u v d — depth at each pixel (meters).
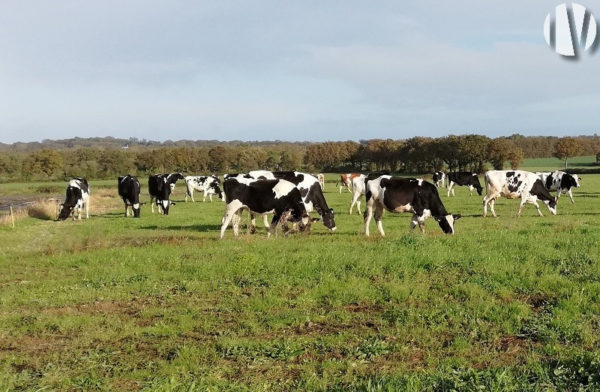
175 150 111.06
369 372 5.79
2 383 5.70
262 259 11.45
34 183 87.94
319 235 17.44
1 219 26.94
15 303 9.33
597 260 10.18
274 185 16.78
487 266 10.05
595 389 4.83
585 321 7.14
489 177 24.38
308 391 5.34
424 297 8.60
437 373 5.35
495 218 24.05
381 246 12.50
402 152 109.38
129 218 27.61
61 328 7.70
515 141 147.25
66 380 5.84
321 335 7.14
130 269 11.69
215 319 7.97
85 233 21.03
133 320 8.09
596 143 142.88
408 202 16.59
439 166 106.06
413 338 6.82
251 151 115.31
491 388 4.89
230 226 22.64
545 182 33.47
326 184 67.62
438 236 14.21
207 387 5.36
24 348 7.02
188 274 10.86
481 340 6.73
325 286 9.30
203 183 41.16
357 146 121.00
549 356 6.08
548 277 9.19
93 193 54.78
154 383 5.54
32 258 14.14
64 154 107.62
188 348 6.68
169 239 17.20
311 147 124.56
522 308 7.75
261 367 6.10
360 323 7.62
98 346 6.98
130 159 107.94
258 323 7.68
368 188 17.05
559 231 15.00
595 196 37.59
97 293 9.70
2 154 102.19
